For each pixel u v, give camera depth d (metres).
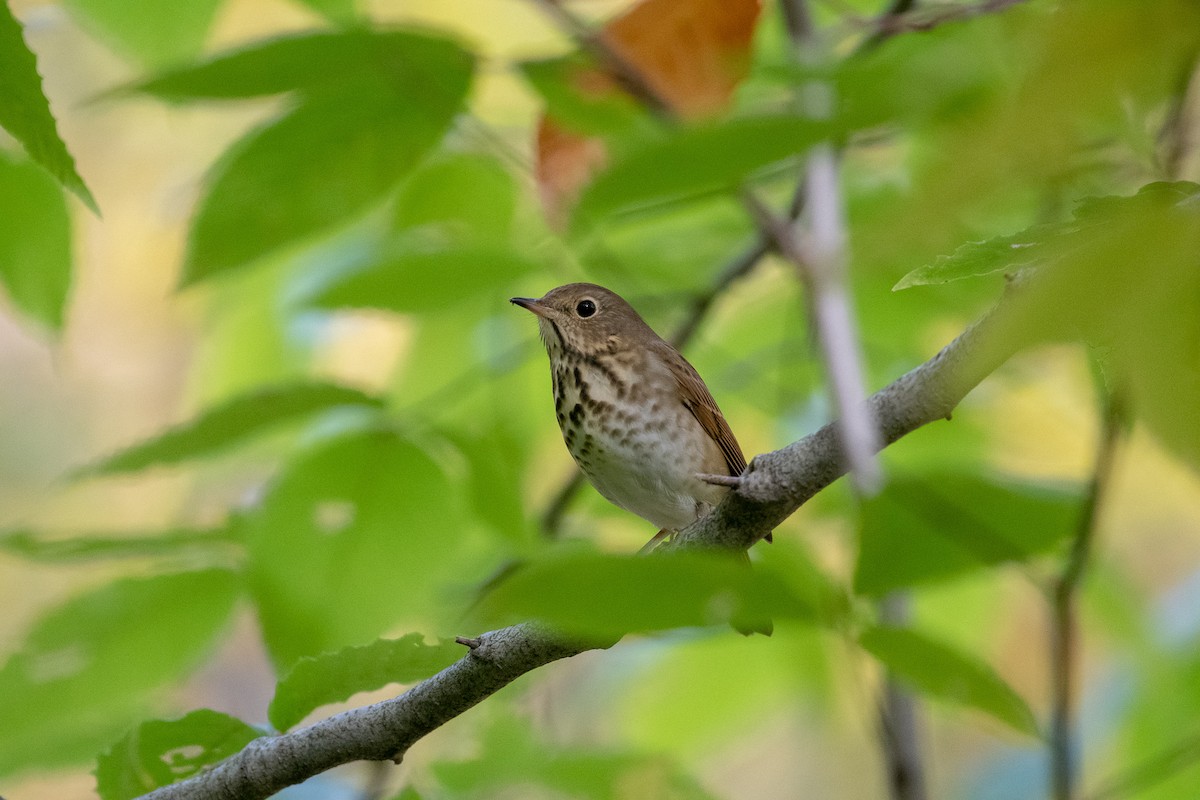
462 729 6.20
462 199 6.24
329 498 6.16
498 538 6.20
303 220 6.14
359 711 6.11
